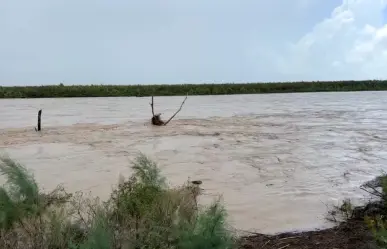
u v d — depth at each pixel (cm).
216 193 659
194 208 427
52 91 5612
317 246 434
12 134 1466
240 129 1597
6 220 385
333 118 2067
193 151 1079
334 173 812
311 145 1172
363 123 1803
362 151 1068
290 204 604
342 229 486
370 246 418
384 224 444
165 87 6538
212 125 1755
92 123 1862
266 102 3778
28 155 1033
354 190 683
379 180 715
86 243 338
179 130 1577
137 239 359
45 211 414
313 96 5150
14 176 445
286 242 451
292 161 934
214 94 6291
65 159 973
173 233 361
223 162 923
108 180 755
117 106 3266
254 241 456
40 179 760
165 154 1031
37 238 360
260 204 604
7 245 353
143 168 568
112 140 1309
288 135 1405
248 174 802
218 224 350
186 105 3381
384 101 3812
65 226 384
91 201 570
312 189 689
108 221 376
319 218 541
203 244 336
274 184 726
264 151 1074
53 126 1742
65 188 693
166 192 449
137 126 1723
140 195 425
